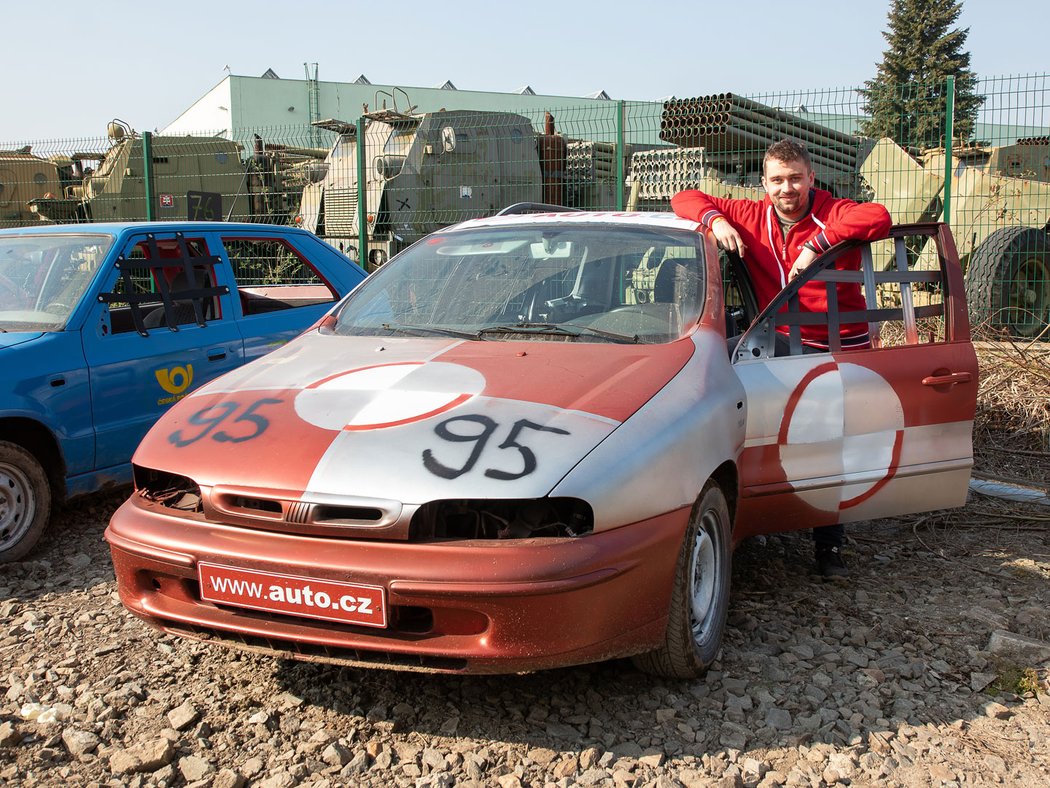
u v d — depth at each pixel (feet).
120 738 9.45
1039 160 34.37
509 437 8.79
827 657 11.16
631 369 10.37
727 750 9.14
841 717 9.85
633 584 8.82
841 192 35.81
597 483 8.57
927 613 12.56
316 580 8.42
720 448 10.35
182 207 45.50
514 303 12.31
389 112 40.83
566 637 8.36
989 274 28.35
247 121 128.67
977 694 10.38
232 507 8.91
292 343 12.31
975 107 26.68
